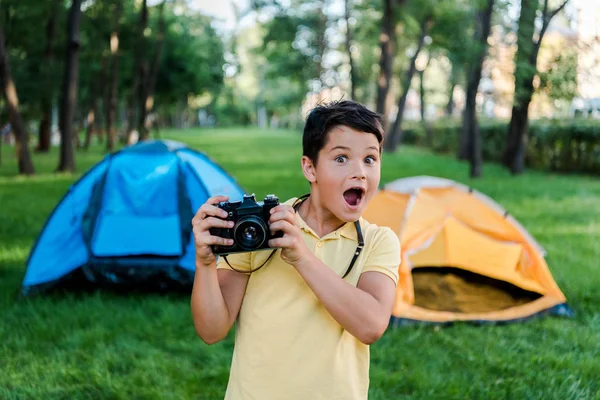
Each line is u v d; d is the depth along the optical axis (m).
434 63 42.88
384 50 23.66
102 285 5.69
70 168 15.34
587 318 5.14
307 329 1.67
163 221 6.19
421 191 5.96
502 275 5.87
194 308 1.67
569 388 3.77
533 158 19.25
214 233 1.58
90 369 3.96
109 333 4.63
